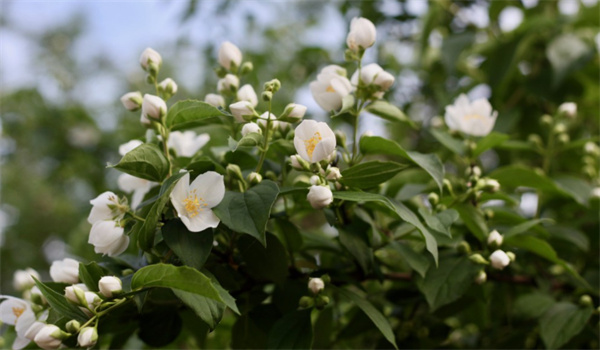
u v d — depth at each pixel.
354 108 0.61
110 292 0.49
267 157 0.61
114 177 1.58
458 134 0.72
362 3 1.08
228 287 0.56
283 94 1.28
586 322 0.62
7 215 2.03
